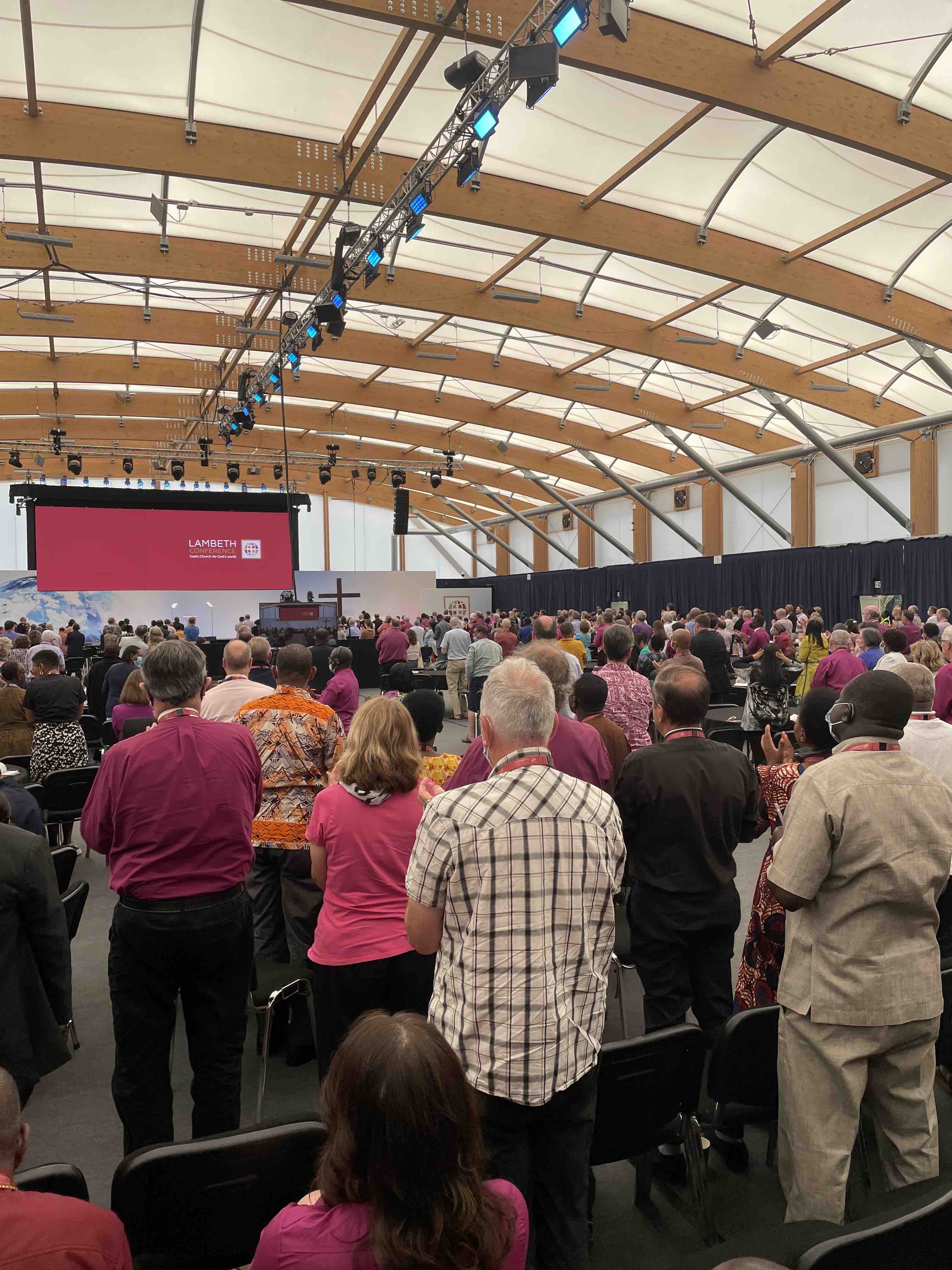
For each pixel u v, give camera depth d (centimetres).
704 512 2255
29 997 201
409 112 885
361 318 1502
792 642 1115
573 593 2686
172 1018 219
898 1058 177
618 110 884
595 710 316
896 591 1644
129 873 209
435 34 677
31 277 1199
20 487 1495
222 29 768
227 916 213
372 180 941
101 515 1542
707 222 1082
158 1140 215
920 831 173
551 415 2080
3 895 196
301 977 279
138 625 2195
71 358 1673
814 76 791
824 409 1619
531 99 618
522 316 1364
